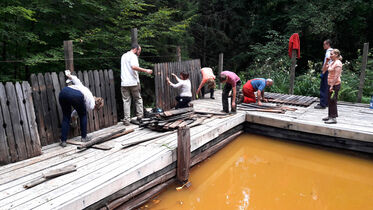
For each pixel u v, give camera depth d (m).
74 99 3.87
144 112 5.53
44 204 2.63
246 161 5.12
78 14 7.08
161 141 4.35
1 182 3.04
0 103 3.39
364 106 7.05
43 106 4.05
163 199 3.71
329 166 4.86
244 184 4.28
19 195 2.78
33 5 6.34
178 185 4.05
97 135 4.59
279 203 3.74
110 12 7.75
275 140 6.03
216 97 8.12
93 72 4.72
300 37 11.95
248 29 14.59
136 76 5.02
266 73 10.48
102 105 4.50
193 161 4.57
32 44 6.70
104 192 2.99
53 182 3.05
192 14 12.04
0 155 3.43
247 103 7.11
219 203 3.72
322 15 10.62
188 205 3.63
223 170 4.74
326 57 6.25
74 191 2.87
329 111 5.50
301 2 11.74
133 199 3.42
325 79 6.50
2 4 5.65
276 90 9.19
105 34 7.20
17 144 3.56
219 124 5.28
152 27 8.40
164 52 10.18
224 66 14.60
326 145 5.50
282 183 4.32
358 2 10.50
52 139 4.23
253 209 3.58
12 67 6.73
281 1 12.80
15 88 3.54
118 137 4.57
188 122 5.18
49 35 6.46
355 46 11.27
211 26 14.64
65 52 4.26
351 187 4.20
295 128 5.62
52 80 4.14
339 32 11.20
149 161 3.59
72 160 3.64
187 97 5.83
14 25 5.83
